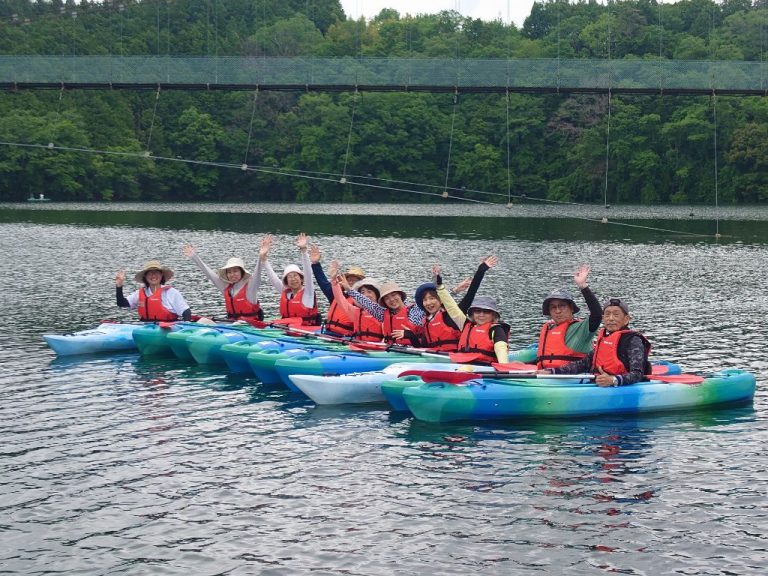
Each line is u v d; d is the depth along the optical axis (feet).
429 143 223.30
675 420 39.96
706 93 131.44
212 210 198.70
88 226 154.10
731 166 203.31
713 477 33.22
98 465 34.76
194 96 239.09
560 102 223.30
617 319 41.11
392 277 91.20
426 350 45.93
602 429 38.68
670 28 237.45
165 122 236.63
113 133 228.84
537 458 35.27
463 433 38.34
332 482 32.96
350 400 42.80
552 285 85.30
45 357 53.16
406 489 32.30
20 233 139.64
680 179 207.10
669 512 30.22
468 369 42.24
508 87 134.10
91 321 65.51
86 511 30.55
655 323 64.69
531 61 139.44
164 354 53.78
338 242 127.03
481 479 33.17
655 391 40.83
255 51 260.62
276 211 196.03
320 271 53.11
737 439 37.40
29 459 35.40
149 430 39.01
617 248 120.47
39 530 29.19
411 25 260.83
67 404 43.04
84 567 26.86
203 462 35.04
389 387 40.93
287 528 29.25
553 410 39.86
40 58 140.36
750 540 28.19
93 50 232.53
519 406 39.68
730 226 153.38
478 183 221.87
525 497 31.53
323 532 28.96
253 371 47.52
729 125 203.62
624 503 30.96
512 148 223.10
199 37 256.32
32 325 63.82
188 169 234.79
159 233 141.28
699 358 53.16
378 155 222.69
